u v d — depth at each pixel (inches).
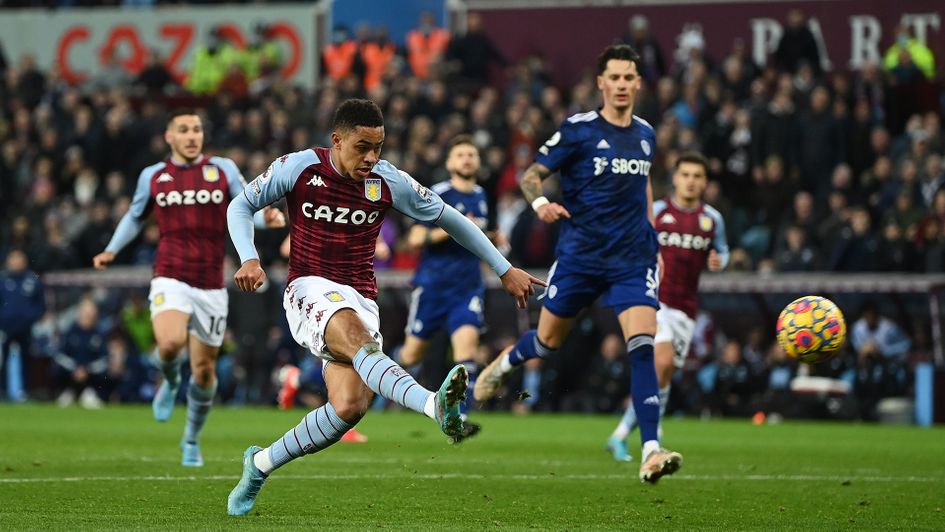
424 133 1393.9
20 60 1740.9
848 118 1317.7
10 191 1574.8
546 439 845.2
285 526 389.4
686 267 705.6
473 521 415.8
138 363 1294.3
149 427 904.9
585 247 569.3
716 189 1277.1
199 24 1688.0
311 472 582.2
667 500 487.2
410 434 885.2
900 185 1256.2
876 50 1448.1
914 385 1132.5
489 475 578.9
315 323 401.4
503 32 1562.5
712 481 567.2
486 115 1419.8
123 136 1549.0
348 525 395.5
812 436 907.4
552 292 581.9
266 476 414.6
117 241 646.5
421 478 559.2
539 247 1263.5
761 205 1293.1
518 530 391.5
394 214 1354.6
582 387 1216.8
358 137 399.5
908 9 1438.2
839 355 1153.4
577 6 1530.5
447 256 788.0
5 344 1302.9
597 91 1416.1
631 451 742.5
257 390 1277.1
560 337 593.0
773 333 1192.2
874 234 1214.3
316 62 1642.5
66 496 468.8
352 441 800.3
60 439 781.9
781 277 1184.8
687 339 710.5
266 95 1584.6
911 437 900.6
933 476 600.1
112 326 1342.3
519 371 1224.8
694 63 1398.9
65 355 1288.1
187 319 624.1
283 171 410.6
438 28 1609.3
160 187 629.9
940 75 1428.4
